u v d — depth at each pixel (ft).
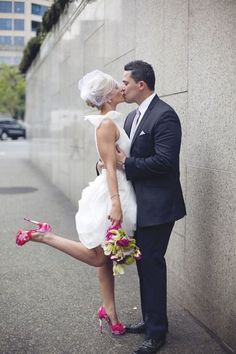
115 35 22.59
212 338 13.44
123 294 16.53
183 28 15.08
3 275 18.40
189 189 14.92
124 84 12.50
